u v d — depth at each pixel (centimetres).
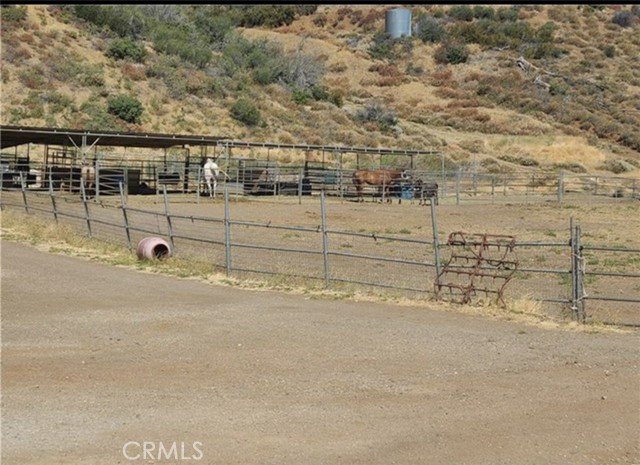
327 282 1540
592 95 8175
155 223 2666
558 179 4938
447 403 842
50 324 1176
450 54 8938
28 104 5066
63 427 755
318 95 7350
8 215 2422
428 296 1459
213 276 1648
